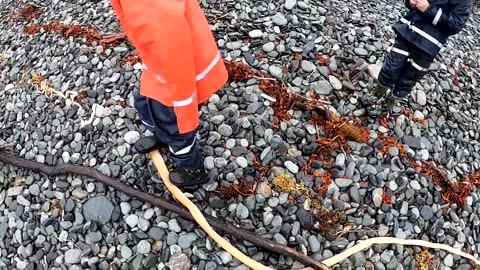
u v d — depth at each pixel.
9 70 2.38
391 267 1.77
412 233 1.83
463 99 2.31
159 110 1.49
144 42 1.32
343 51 2.16
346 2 2.50
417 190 1.90
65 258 1.77
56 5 2.58
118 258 1.74
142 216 1.77
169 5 1.29
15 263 1.83
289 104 1.97
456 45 2.64
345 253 1.74
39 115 2.09
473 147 2.16
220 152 1.85
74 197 1.84
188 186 1.76
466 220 1.95
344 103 2.02
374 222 1.81
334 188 1.83
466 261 1.87
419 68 1.82
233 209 1.77
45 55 2.30
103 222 1.78
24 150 2.01
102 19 2.36
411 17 1.77
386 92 1.97
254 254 1.73
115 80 2.07
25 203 1.89
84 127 1.97
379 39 2.25
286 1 2.27
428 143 2.04
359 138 1.94
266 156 1.85
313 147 1.88
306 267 1.71
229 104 1.95
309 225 1.76
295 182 1.82
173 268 1.71
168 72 1.33
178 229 1.75
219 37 2.13
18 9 2.72
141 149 1.80
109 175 1.84
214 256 1.72
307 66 2.07
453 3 1.67
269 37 2.13
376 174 1.88
